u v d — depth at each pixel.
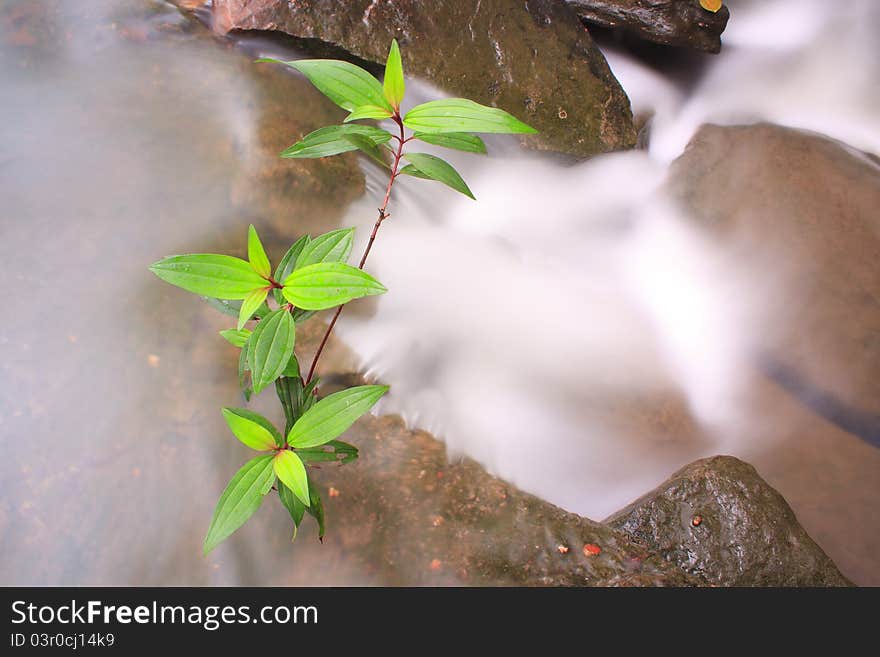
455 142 0.71
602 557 0.84
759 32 1.70
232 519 0.68
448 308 1.06
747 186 1.27
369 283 0.65
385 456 0.88
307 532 0.82
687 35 1.52
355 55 1.18
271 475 0.69
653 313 1.17
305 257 0.71
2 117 1.06
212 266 0.65
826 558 0.88
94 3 1.19
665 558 0.88
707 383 1.11
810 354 1.12
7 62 1.11
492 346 1.05
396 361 0.98
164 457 0.84
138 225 0.99
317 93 1.17
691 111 1.53
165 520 0.81
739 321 1.16
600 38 1.55
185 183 1.04
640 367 1.10
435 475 0.87
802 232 1.21
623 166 1.32
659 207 1.29
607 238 1.25
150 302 0.93
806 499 1.01
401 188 1.15
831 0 1.74
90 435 0.84
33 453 0.82
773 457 1.04
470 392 1.00
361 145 0.72
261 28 1.16
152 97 1.11
